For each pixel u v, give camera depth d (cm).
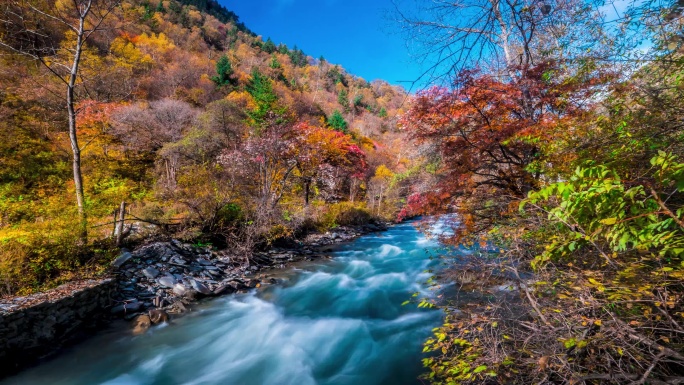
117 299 600
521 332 283
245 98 3403
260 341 538
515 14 238
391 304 666
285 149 1288
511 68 477
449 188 530
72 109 711
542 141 394
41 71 1415
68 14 823
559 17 301
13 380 412
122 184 1194
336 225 1529
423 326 553
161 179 1472
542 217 305
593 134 318
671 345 205
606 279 237
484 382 264
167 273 718
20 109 1358
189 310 627
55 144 1388
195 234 907
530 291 288
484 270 396
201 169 1195
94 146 1476
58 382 419
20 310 440
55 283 550
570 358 221
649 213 134
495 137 469
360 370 453
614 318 194
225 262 884
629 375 190
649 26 220
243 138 1711
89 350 481
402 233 1611
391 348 500
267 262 965
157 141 1836
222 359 488
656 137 226
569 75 436
